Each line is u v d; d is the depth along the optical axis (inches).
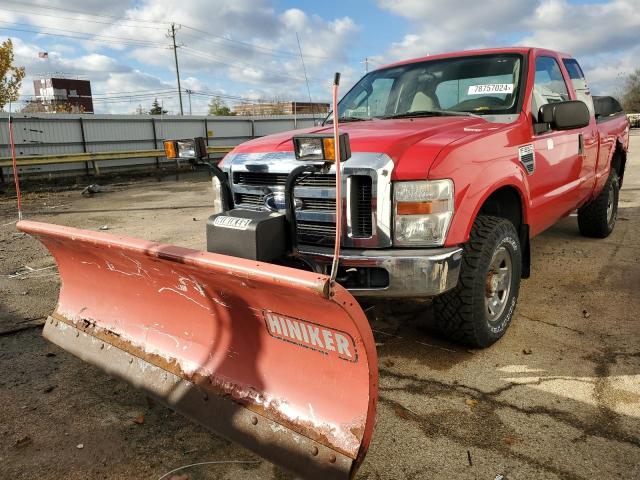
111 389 128.0
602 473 93.7
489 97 164.9
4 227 355.6
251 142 155.5
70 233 116.0
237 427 95.3
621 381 124.8
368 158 120.2
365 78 201.8
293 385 91.7
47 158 751.1
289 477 95.3
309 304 82.0
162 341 114.0
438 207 118.2
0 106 836.6
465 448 101.8
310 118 692.1
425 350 143.6
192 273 95.7
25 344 154.6
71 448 105.3
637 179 465.7
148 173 829.2
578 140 191.3
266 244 114.6
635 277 198.8
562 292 185.6
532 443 102.7
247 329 98.5
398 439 105.1
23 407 120.3
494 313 142.3
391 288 118.5
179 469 98.3
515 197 151.9
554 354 139.3
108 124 913.5
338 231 76.8
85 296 134.1
